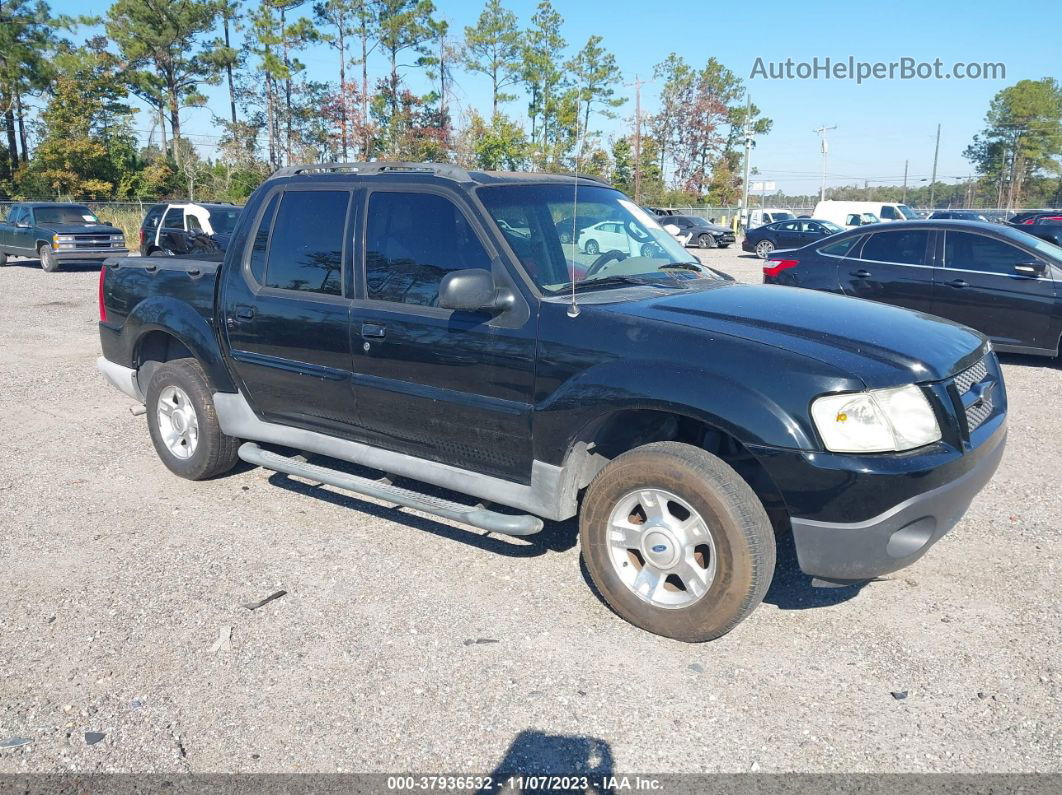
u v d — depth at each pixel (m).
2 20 49.50
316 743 3.05
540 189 4.55
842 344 3.50
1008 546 4.59
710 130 66.69
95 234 21.81
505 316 3.98
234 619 3.91
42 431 6.96
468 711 3.21
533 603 4.04
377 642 3.70
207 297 5.30
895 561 3.38
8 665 3.56
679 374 3.48
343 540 4.78
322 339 4.65
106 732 3.13
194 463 5.59
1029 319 9.02
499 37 52.06
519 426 3.98
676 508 3.66
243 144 55.25
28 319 13.02
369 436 4.71
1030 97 72.56
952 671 3.43
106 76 54.31
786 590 4.16
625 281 4.29
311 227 4.80
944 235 9.60
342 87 49.47
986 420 3.84
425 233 4.32
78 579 4.33
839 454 3.27
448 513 4.18
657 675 3.44
